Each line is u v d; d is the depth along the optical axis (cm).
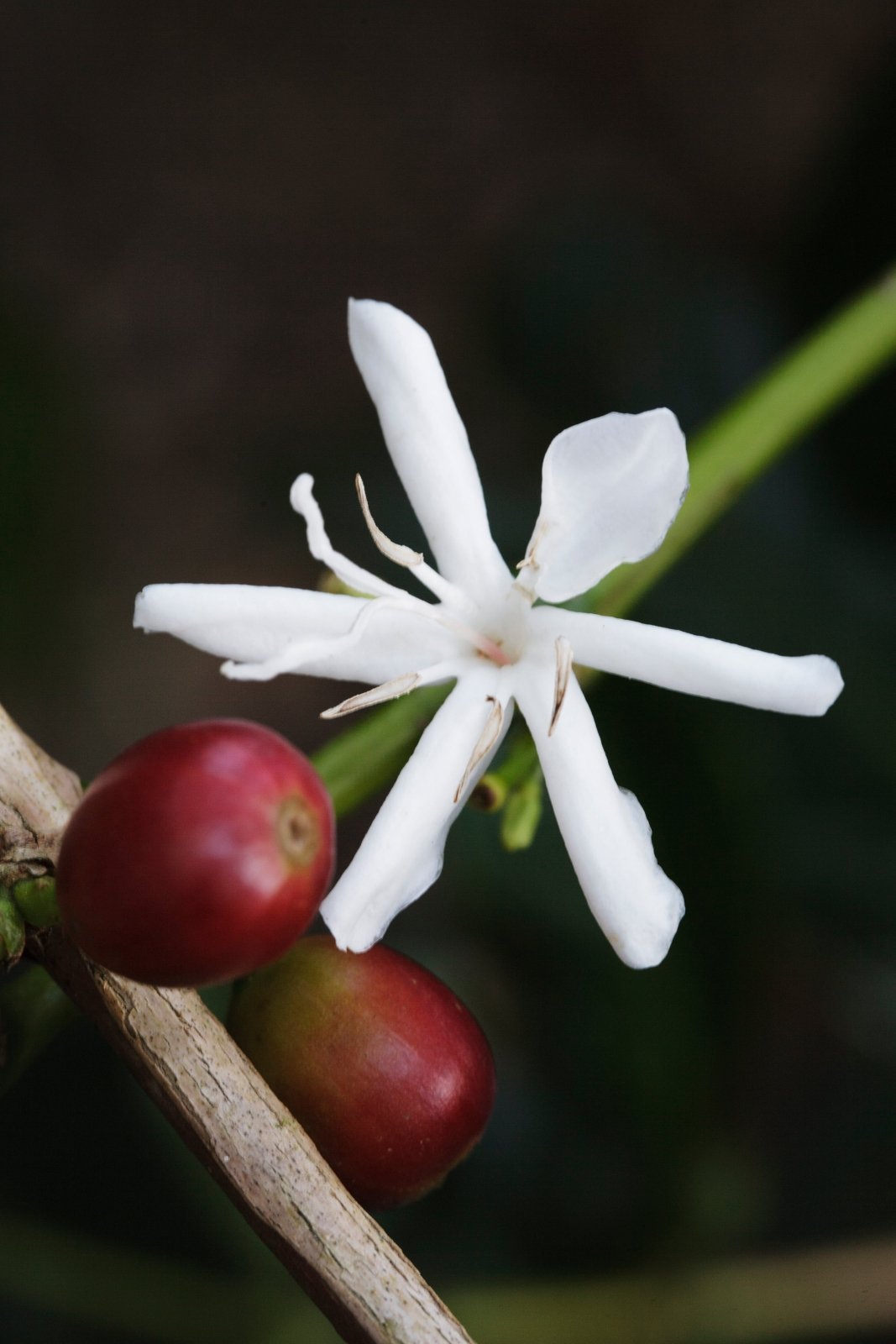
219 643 29
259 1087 28
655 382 46
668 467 29
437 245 73
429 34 77
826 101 72
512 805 30
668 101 74
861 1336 37
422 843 29
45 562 46
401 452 30
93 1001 28
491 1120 37
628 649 29
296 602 29
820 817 36
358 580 29
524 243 48
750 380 46
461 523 30
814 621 40
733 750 36
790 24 74
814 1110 43
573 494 29
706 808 36
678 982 36
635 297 47
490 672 29
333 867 27
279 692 63
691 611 40
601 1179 37
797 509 42
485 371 50
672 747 36
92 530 47
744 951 36
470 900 37
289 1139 27
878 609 40
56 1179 38
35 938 28
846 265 45
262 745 27
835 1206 41
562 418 46
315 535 29
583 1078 37
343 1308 27
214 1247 37
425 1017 29
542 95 76
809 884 36
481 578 30
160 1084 27
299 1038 29
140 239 73
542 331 46
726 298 46
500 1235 37
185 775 27
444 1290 36
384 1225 37
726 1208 36
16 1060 29
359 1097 29
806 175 49
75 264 72
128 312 71
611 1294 36
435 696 30
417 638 30
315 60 77
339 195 75
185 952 27
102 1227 37
